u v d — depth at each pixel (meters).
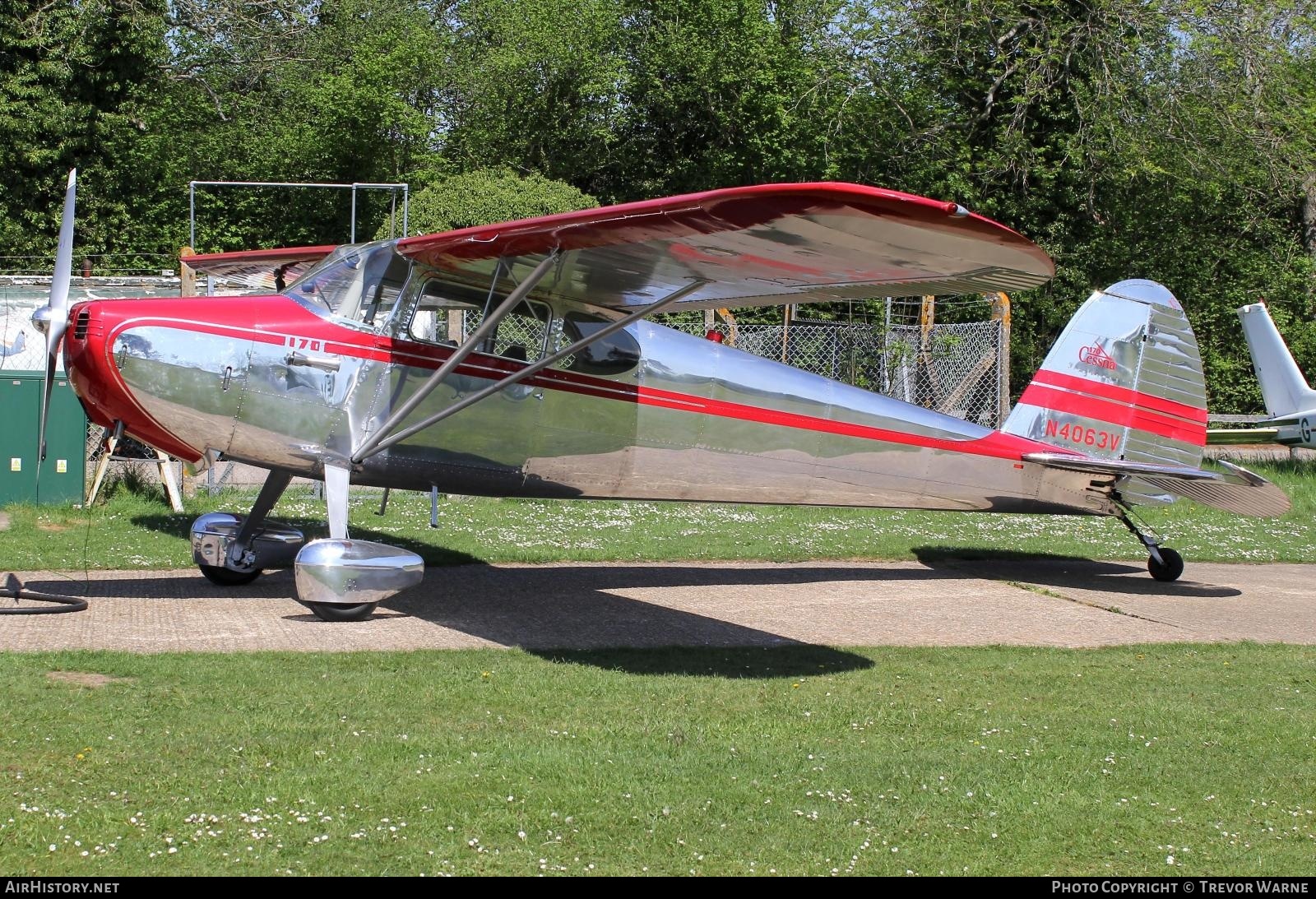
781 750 4.29
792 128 21.03
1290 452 16.05
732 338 12.88
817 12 22.09
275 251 7.78
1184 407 8.75
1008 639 6.39
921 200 4.41
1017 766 4.21
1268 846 3.56
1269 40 18.78
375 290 6.49
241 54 24.92
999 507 8.45
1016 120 18.09
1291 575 9.03
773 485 7.80
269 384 6.28
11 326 10.97
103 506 9.37
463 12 25.52
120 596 6.70
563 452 7.12
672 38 21.58
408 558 6.42
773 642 6.13
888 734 4.56
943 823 3.66
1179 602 7.73
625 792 3.79
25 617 6.04
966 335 12.54
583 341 6.39
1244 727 4.77
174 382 6.13
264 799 3.58
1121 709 5.00
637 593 7.41
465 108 23.23
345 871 3.15
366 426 6.52
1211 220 19.78
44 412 6.21
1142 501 8.62
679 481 7.57
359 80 21.36
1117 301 8.55
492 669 5.27
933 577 8.45
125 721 4.26
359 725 4.34
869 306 17.25
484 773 3.89
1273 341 15.54
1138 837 3.61
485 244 6.00
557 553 8.53
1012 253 4.89
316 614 6.25
